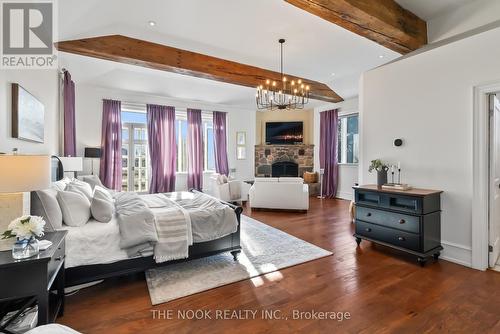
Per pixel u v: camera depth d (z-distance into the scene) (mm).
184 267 2834
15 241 1634
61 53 3682
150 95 6637
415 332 1787
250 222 4730
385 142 3734
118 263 2355
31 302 1534
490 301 2164
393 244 3113
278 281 2529
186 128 7367
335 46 4059
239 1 2926
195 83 6168
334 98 6527
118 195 3797
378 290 2352
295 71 5227
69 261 2113
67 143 4359
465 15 3248
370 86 3953
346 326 1854
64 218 2289
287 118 8586
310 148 8344
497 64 2641
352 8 2678
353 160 7164
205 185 7641
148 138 6578
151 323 1895
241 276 2621
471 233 2848
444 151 3078
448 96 3033
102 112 5980
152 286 2412
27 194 2029
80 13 2832
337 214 5406
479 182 2783
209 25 3449
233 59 4625
